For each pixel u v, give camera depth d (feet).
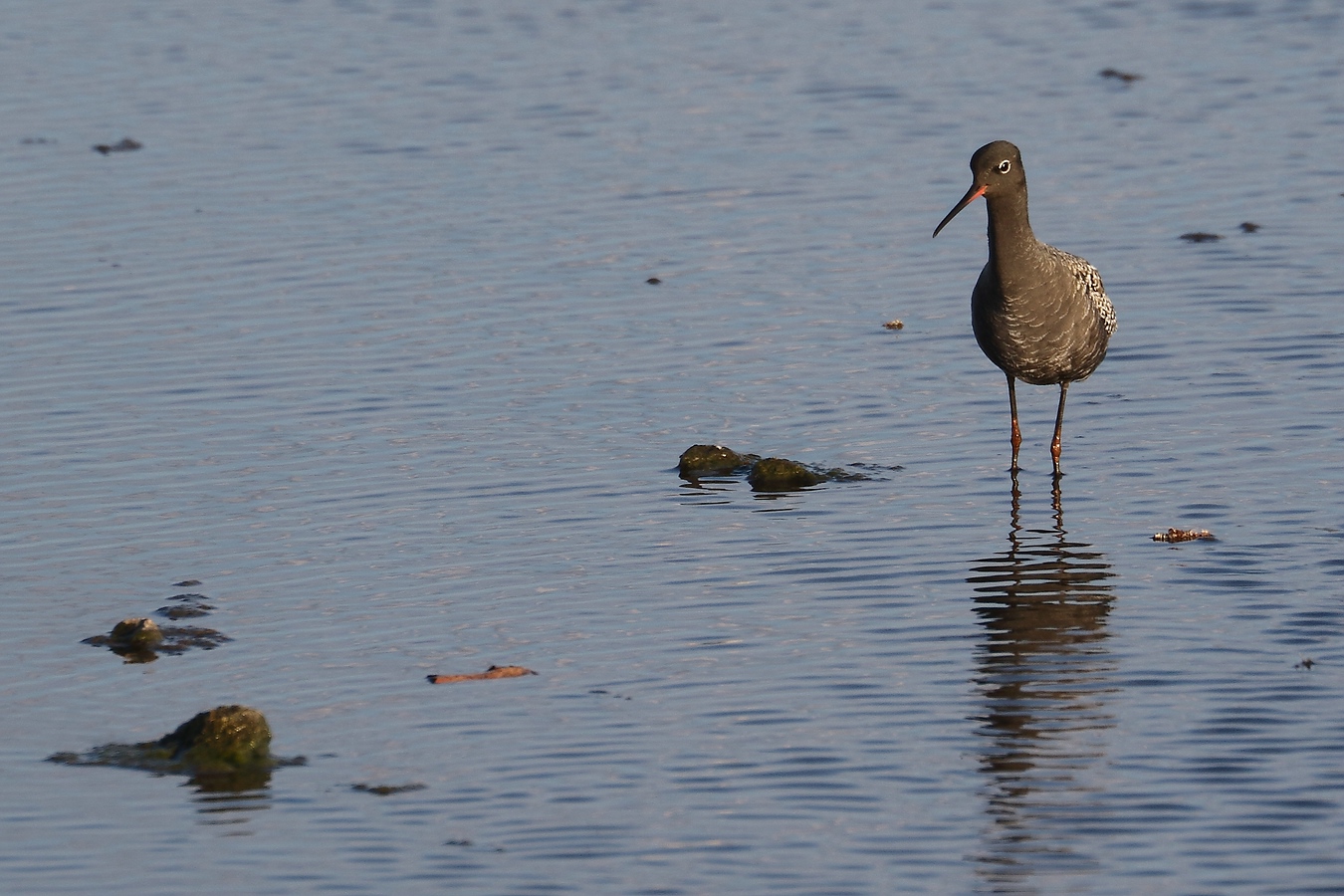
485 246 73.26
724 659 41.88
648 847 34.22
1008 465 53.31
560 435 56.13
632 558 47.65
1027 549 47.37
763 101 91.61
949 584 45.42
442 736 38.70
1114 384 58.80
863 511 50.31
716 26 105.50
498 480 52.95
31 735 39.22
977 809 35.22
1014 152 50.03
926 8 108.06
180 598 45.73
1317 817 34.40
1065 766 36.73
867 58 98.17
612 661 41.91
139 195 79.25
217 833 35.12
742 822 35.01
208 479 53.31
